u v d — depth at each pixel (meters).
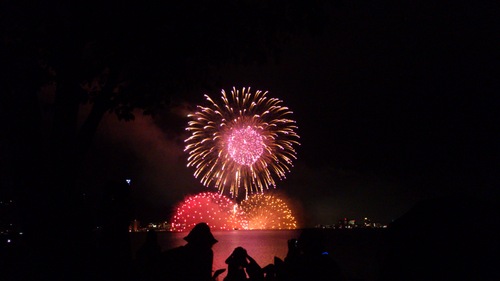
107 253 4.88
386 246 2.77
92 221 5.09
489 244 2.33
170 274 5.09
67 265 4.64
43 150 4.89
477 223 2.40
